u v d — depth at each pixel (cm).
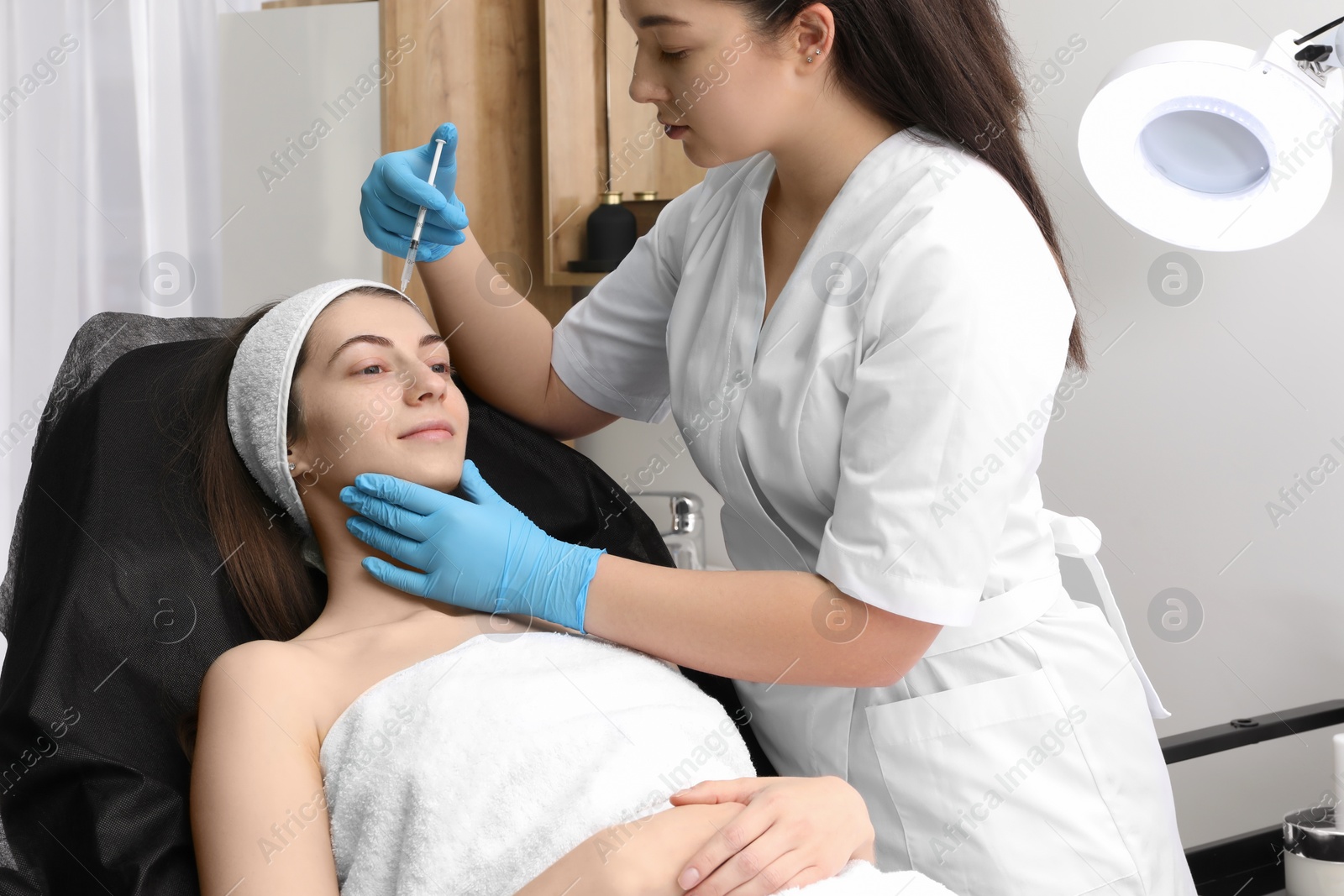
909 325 98
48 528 119
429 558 109
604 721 100
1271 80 127
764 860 87
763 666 102
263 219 229
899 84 107
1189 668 178
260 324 119
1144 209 142
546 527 135
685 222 132
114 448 118
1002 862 105
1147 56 132
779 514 115
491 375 137
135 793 96
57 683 101
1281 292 164
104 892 93
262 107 226
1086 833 106
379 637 110
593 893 86
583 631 110
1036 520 112
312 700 104
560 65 214
